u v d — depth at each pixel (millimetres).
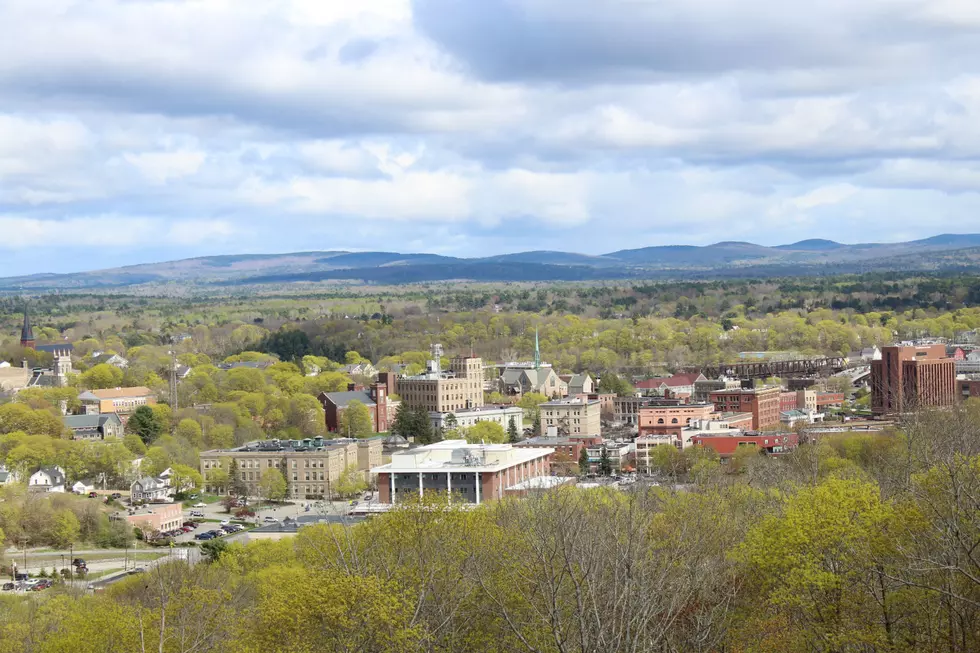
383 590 159000
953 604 153250
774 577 168625
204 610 185875
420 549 169125
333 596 156500
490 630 166750
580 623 141250
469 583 167500
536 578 156000
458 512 186750
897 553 159750
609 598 146625
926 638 159125
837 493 171125
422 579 161375
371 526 197250
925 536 159750
